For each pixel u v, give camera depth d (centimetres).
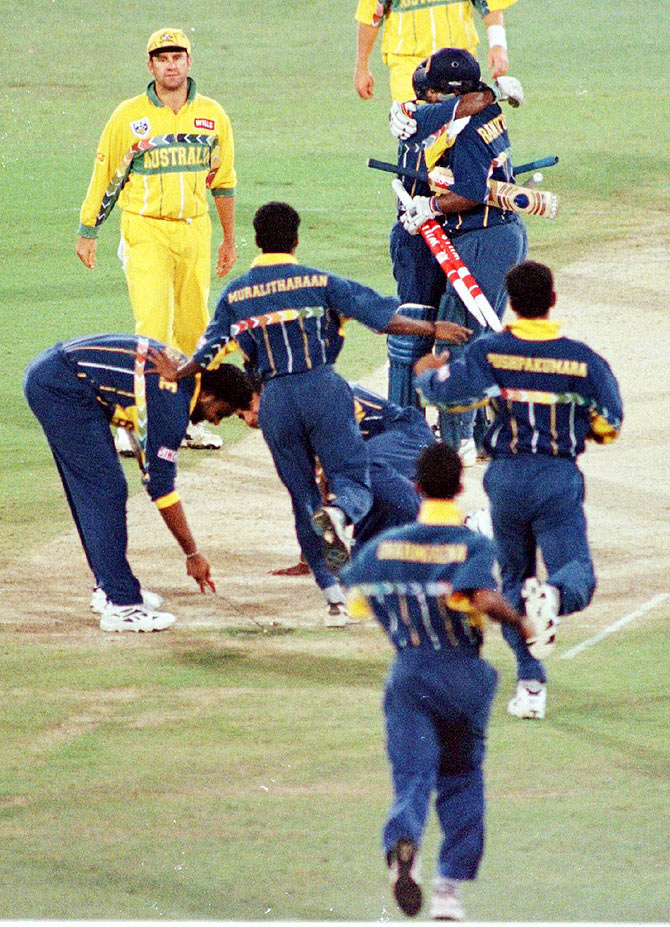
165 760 2317
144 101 3797
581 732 2398
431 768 1859
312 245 5941
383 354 4797
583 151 7519
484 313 3519
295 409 2748
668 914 1819
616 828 2061
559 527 2409
